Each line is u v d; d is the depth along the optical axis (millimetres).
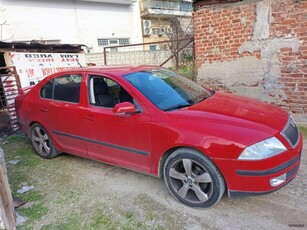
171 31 23516
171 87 3445
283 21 4844
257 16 5105
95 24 18906
